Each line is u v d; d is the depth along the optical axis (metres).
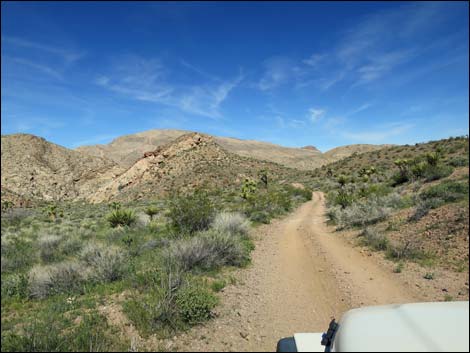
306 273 9.33
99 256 9.71
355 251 11.71
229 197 43.22
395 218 15.16
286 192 45.41
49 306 6.97
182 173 81.69
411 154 70.12
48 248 13.48
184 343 5.20
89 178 107.50
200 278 8.34
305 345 2.96
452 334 2.23
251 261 10.53
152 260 10.12
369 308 2.83
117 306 6.58
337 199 23.42
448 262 9.11
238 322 6.02
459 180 19.31
